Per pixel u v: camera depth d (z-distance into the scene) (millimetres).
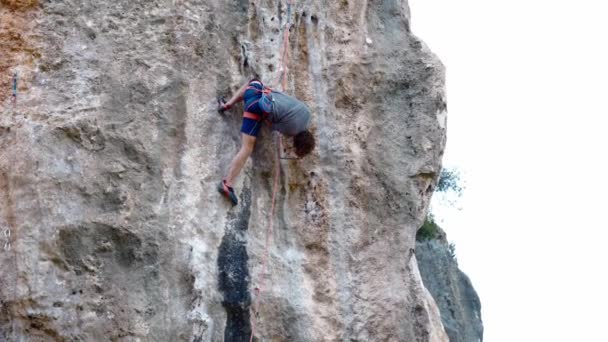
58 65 6961
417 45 8508
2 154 6598
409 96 8258
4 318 6230
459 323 17125
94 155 6781
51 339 6281
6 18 6973
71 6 7148
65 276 6422
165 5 7434
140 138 6953
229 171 7227
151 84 7137
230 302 7031
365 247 7699
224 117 7461
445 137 8344
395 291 7652
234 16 7801
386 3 8672
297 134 7371
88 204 6645
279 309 7258
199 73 7410
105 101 6945
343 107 8000
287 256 7480
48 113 6785
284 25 7996
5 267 6316
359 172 7844
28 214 6473
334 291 7500
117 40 7180
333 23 8234
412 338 7594
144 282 6645
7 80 6820
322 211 7703
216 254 7102
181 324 6715
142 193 6836
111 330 6430
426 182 8086
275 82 7785
